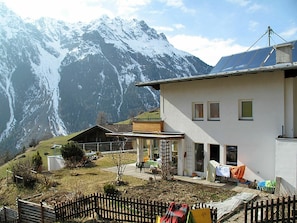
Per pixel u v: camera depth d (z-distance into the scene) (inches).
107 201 577.3
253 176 709.3
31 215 612.7
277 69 624.7
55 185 839.1
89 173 949.2
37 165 1038.4
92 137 2098.9
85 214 553.9
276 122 673.0
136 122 971.3
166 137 814.5
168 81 843.4
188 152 845.8
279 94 668.1
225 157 768.9
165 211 463.5
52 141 3159.5
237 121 738.2
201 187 696.4
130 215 503.8
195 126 828.0
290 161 606.5
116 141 1737.2
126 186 743.1
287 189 609.3
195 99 827.4
